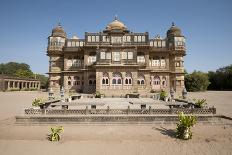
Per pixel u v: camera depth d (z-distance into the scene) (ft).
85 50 176.65
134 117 54.39
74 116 54.49
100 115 54.95
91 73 173.17
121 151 34.60
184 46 194.29
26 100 114.52
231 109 77.97
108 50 162.71
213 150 35.04
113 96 144.97
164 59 189.06
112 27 178.81
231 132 47.09
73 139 41.65
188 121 41.83
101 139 41.65
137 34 178.09
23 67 446.19
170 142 39.60
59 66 193.06
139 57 179.32
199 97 140.15
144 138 42.34
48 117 54.39
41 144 38.32
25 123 53.93
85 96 136.56
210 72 308.19
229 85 279.28
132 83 156.15
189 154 33.22
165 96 107.86
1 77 236.02
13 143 38.88
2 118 60.90
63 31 196.65
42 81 387.55
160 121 54.34
